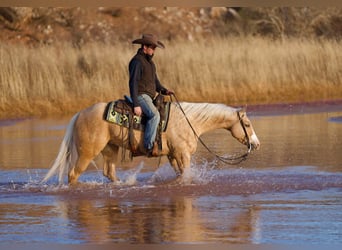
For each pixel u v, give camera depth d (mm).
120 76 29656
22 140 21750
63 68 29641
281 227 11477
